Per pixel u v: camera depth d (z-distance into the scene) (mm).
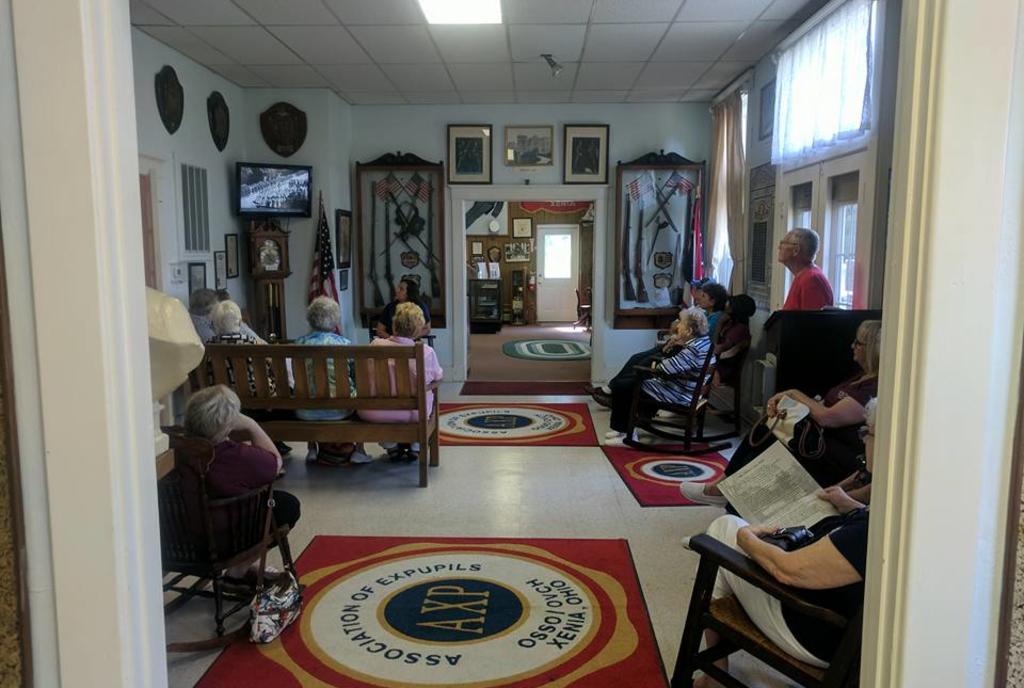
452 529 3594
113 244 1282
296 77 6250
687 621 2043
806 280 4160
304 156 6867
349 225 7461
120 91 1295
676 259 7473
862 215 3975
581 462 4734
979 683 1258
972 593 1232
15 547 1283
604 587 2951
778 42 5141
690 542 1968
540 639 2559
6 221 1240
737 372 5340
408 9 4422
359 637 2578
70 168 1228
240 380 4074
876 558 1292
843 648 1586
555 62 5570
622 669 2371
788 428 3082
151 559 1406
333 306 4473
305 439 4168
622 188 7387
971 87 1142
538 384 7590
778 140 5066
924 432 1200
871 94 3848
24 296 1250
